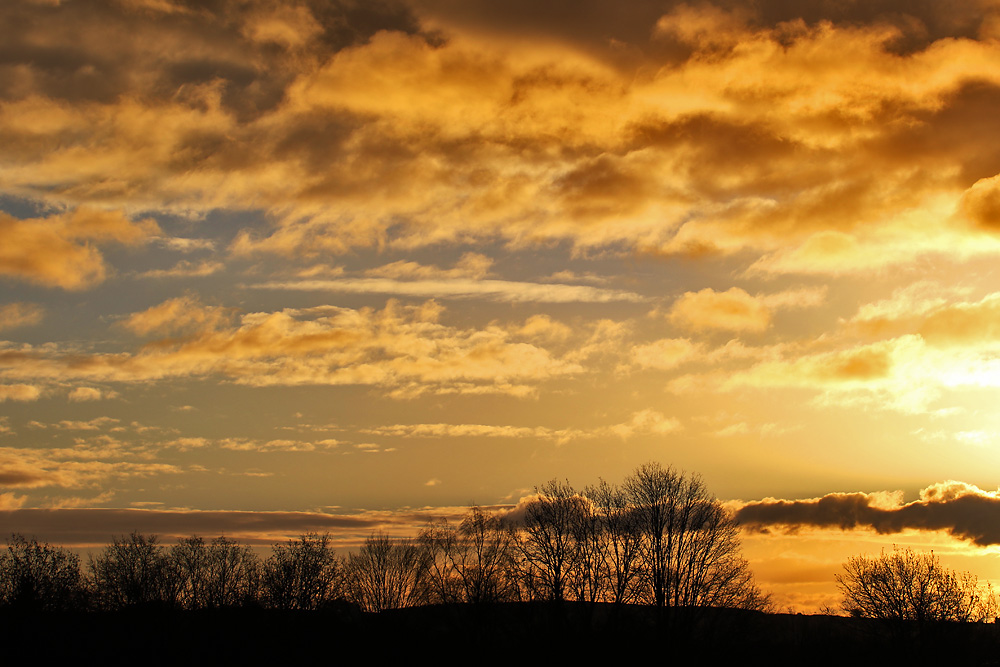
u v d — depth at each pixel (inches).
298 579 4330.7
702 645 3508.9
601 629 3649.1
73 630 4163.4
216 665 4013.3
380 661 3848.4
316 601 4266.7
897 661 3998.5
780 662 3828.7
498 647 3754.9
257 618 4229.8
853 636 4160.9
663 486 3961.6
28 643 4030.5
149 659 4028.1
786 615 4099.4
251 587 4407.0
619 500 4037.9
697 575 3740.2
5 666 3914.9
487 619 3804.1
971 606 4212.6
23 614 4099.4
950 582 4222.4
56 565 4399.6
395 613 4010.8
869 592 4298.7
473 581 3927.2
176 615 4271.7
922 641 4023.1
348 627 4131.4
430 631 3934.5
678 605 3666.3
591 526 3971.5
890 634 4114.2
